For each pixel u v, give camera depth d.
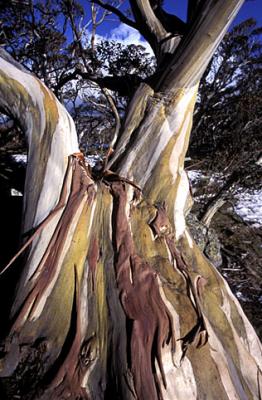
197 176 4.93
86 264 1.51
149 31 1.98
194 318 1.48
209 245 3.51
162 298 1.47
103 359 1.34
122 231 1.58
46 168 1.50
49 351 1.36
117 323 1.38
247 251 4.29
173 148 1.84
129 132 1.85
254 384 1.50
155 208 1.77
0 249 2.18
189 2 1.96
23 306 1.41
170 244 1.71
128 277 1.49
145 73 3.71
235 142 3.97
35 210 1.49
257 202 5.85
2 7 4.19
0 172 4.15
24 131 1.57
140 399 1.23
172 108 1.82
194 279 1.64
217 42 1.65
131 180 1.81
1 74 1.50
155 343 1.34
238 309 1.76
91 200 1.56
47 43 4.06
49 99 1.55
